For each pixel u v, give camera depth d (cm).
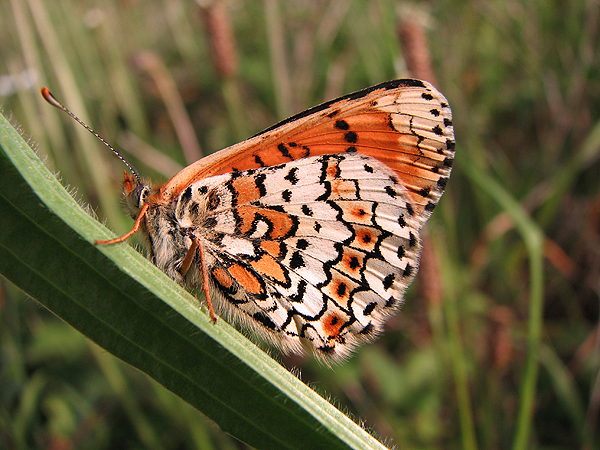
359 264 8
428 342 11
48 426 11
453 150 8
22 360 11
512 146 15
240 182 8
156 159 12
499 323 10
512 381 11
